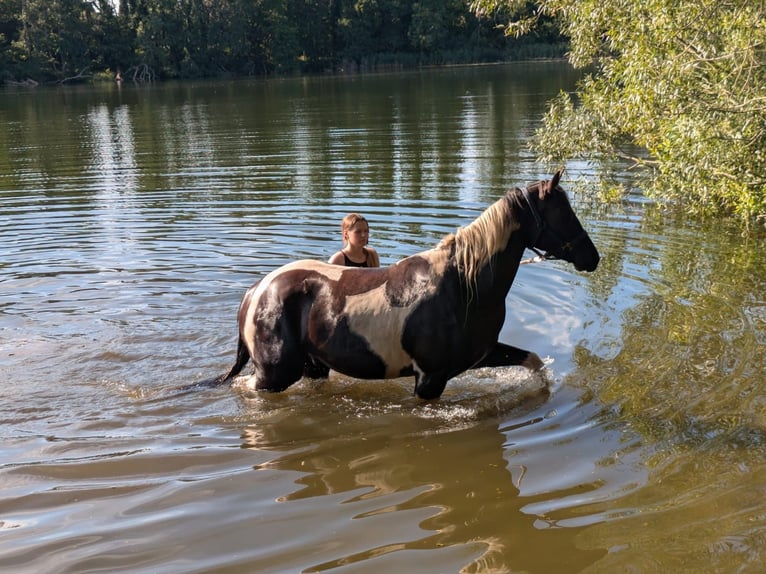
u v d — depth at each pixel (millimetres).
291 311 5496
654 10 9438
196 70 77000
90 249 9758
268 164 16172
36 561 3686
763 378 5477
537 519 3969
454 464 4621
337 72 73562
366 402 5605
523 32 12172
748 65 9648
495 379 5953
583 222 10555
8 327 7102
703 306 7031
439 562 3617
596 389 5527
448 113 25359
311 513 4090
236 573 3562
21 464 4672
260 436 5090
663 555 3602
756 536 3697
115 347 6625
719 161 9836
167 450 4875
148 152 18828
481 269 5156
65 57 73938
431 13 76188
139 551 3754
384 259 8656
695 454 4539
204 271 8750
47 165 17109
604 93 11672
